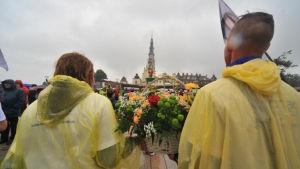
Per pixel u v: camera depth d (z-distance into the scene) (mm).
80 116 1330
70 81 1336
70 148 1287
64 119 1325
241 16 1273
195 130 1110
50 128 1324
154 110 1619
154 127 1531
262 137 1027
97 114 1354
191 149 1120
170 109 1557
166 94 1868
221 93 1079
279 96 1153
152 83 2287
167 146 1604
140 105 1773
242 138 989
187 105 1648
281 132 1063
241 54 1200
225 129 1021
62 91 1305
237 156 982
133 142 1593
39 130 1343
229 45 1258
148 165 3854
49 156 1286
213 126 1043
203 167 1050
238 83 1116
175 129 1544
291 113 1151
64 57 1516
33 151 1342
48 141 1309
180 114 1557
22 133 1391
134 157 1565
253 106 1053
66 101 1321
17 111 5781
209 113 1063
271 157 1036
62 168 1256
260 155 1001
